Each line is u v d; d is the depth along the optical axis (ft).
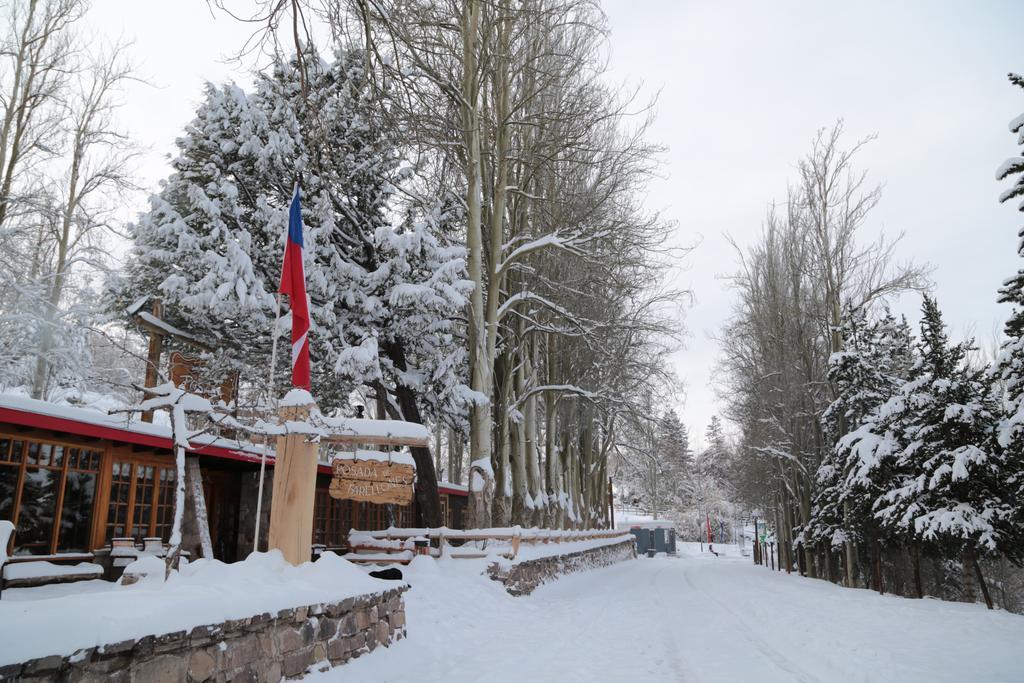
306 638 21.09
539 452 99.09
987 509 52.95
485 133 67.72
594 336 83.30
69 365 65.57
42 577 32.27
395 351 63.36
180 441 21.81
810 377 99.50
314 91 55.42
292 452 26.68
